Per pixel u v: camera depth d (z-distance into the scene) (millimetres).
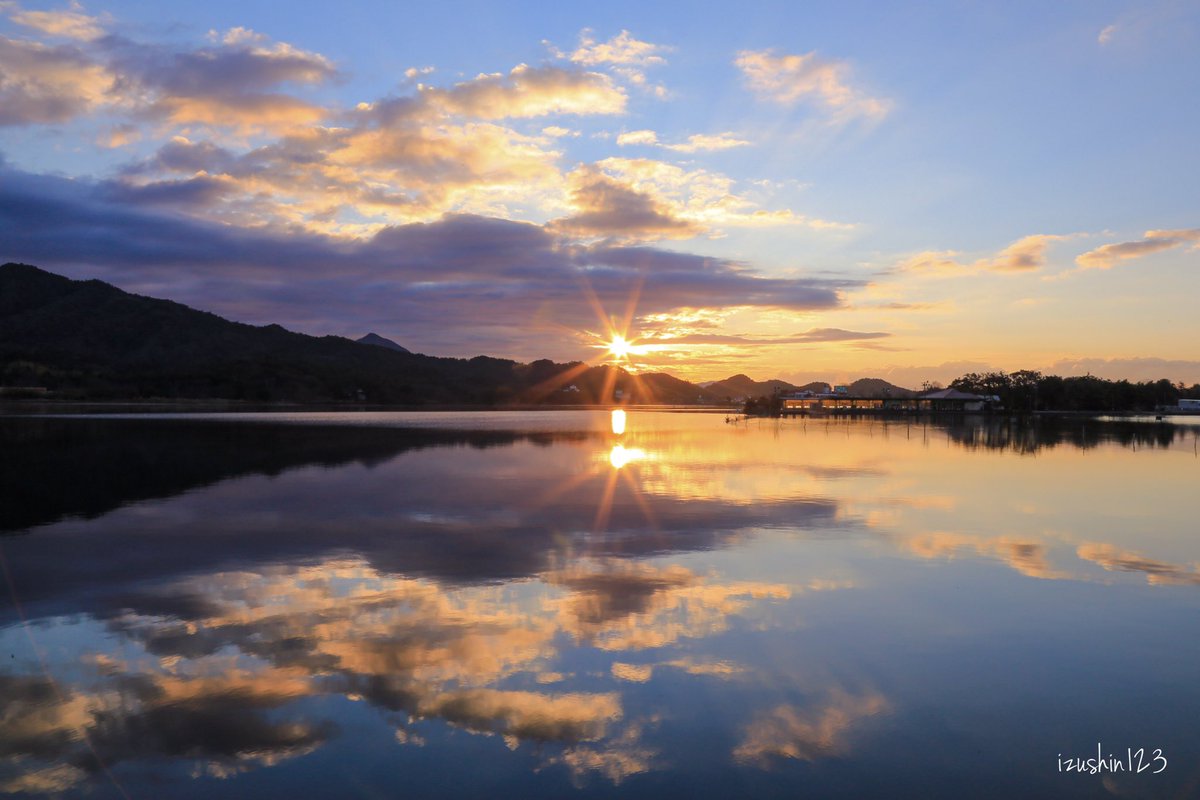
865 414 125938
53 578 14477
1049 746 8125
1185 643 11148
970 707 9023
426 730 8438
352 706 9000
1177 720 8719
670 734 8359
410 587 13922
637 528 19688
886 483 29766
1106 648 10945
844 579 14586
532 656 10539
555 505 23484
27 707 8953
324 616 12227
